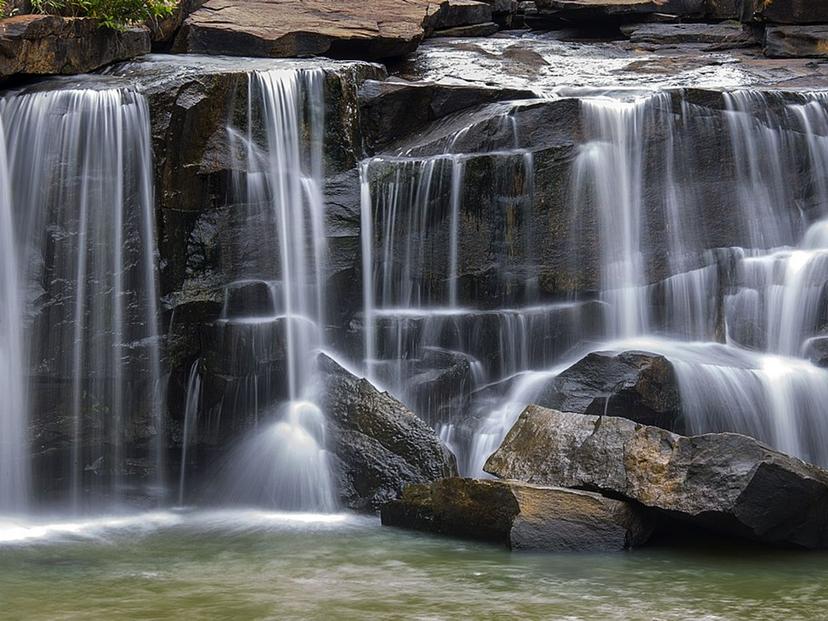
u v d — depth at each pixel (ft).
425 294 49.01
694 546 38.17
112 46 52.80
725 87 52.42
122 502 44.75
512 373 47.83
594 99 50.21
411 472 42.39
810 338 47.37
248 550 37.83
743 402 44.09
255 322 46.14
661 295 49.67
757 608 31.55
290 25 59.72
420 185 48.96
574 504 37.50
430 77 59.93
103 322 45.21
